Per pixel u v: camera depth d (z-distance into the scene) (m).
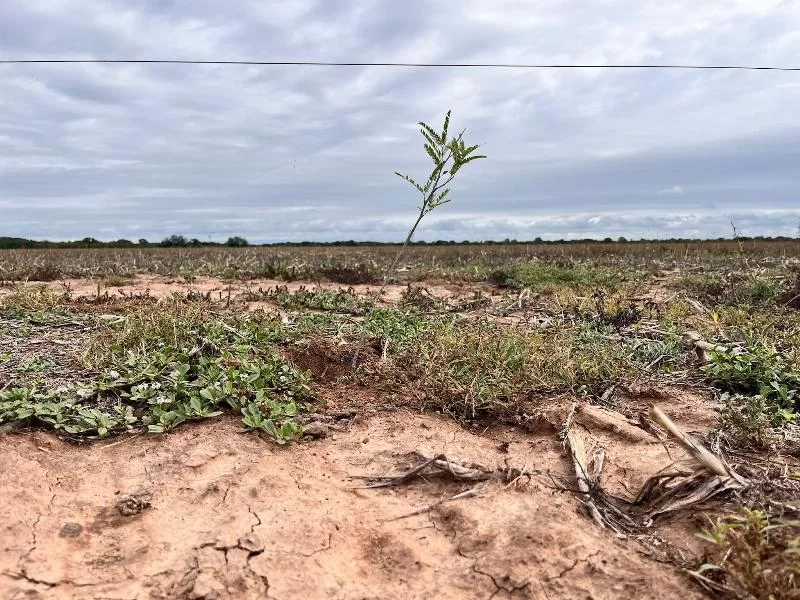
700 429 3.20
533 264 11.92
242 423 3.14
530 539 2.20
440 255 20.39
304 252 23.25
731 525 1.97
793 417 3.17
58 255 19.64
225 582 1.99
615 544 2.20
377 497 2.57
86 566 2.10
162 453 2.84
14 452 2.72
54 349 4.21
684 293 7.87
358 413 3.41
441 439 3.12
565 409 3.37
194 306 5.23
